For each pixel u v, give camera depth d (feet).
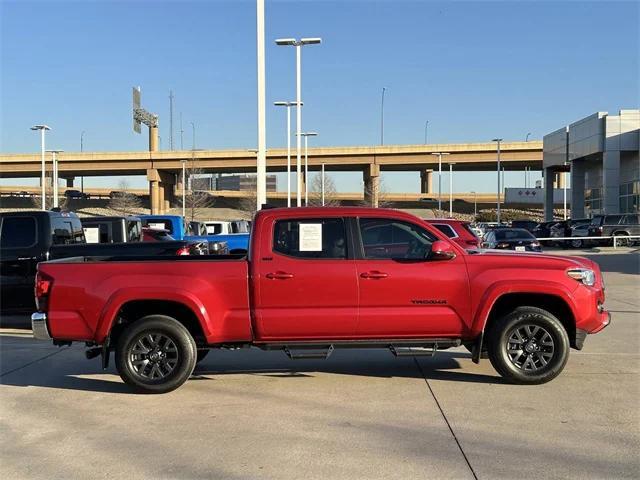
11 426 18.61
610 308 40.93
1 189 354.54
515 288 21.76
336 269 21.77
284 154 268.21
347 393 21.79
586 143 146.82
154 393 22.02
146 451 16.35
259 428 18.08
